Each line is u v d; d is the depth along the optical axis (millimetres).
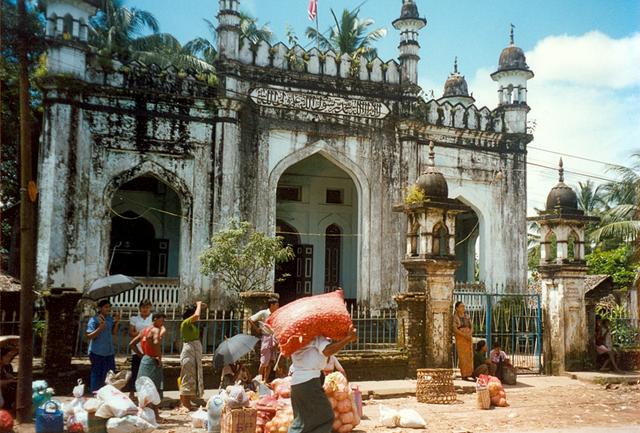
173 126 12734
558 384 9758
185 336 7438
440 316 9742
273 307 8242
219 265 11609
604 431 6387
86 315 11633
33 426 6277
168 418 6891
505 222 15320
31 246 6770
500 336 12281
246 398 5875
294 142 13711
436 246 9945
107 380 7160
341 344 4434
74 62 11953
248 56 13469
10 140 14039
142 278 12289
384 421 6523
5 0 7781
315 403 4352
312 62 13930
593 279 11844
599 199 23391
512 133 15422
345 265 17016
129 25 18281
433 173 10148
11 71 11992
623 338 12008
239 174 13164
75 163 11922
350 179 17172
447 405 7922
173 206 15242
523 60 15734
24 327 6574
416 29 14820
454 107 15039
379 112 14406
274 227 13375
